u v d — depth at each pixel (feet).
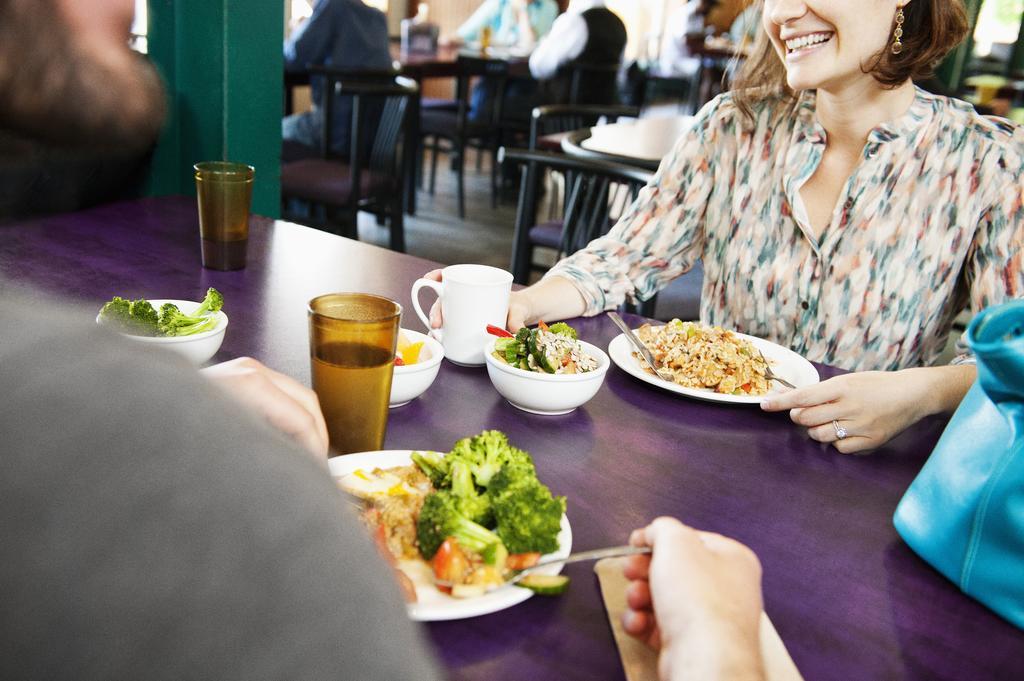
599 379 3.36
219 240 4.55
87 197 5.53
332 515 0.84
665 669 1.80
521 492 2.21
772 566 2.51
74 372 0.80
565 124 11.94
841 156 4.74
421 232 16.60
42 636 0.72
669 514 2.74
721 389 3.72
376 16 15.79
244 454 0.81
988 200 4.51
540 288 4.47
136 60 1.11
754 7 5.01
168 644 0.74
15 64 1.01
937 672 2.13
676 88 23.29
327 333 2.74
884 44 4.19
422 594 2.08
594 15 19.16
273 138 6.86
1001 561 2.34
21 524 0.73
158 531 0.75
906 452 3.35
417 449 3.00
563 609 2.21
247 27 6.35
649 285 5.19
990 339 2.26
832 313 4.82
